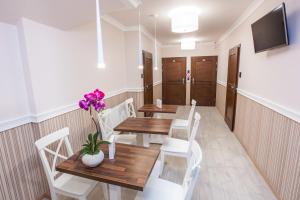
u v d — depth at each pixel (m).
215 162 2.62
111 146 1.48
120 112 3.17
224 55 5.05
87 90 2.78
